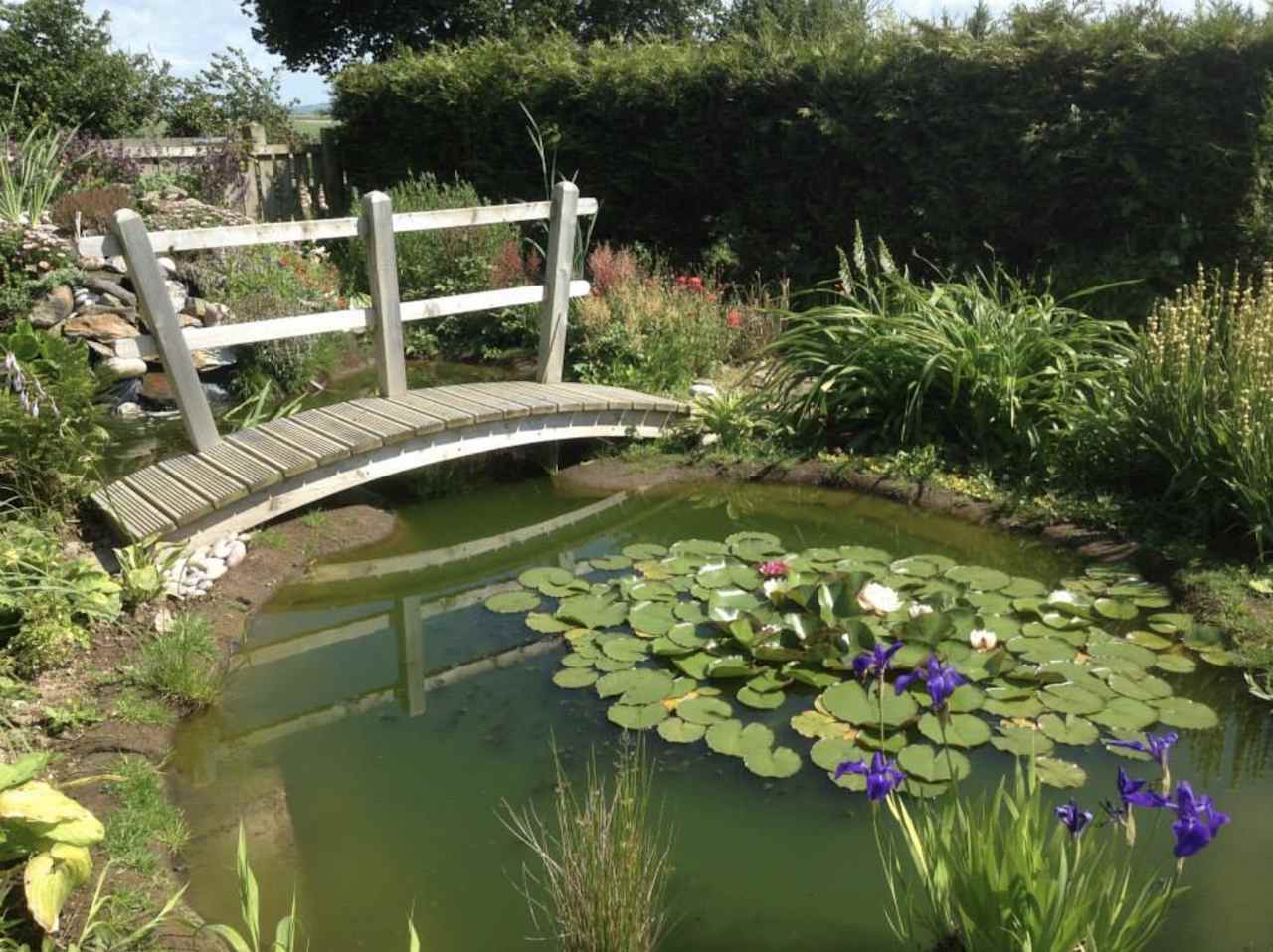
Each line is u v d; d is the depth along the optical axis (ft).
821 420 19.35
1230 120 20.49
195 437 17.13
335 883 8.94
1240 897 8.38
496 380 25.11
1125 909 8.06
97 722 10.91
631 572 15.35
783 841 9.30
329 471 16.43
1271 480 13.65
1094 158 22.11
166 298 16.47
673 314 23.70
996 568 15.02
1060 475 16.98
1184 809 6.10
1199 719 10.62
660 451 19.86
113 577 13.73
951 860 7.33
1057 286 22.59
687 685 11.71
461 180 34.37
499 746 10.91
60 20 39.78
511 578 15.52
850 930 8.25
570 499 18.35
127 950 7.71
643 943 7.77
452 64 33.45
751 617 12.37
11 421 14.46
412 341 27.81
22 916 7.89
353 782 10.44
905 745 10.37
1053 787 9.76
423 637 13.66
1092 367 18.24
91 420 16.19
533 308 26.78
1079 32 21.97
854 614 12.26
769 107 27.32
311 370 24.25
